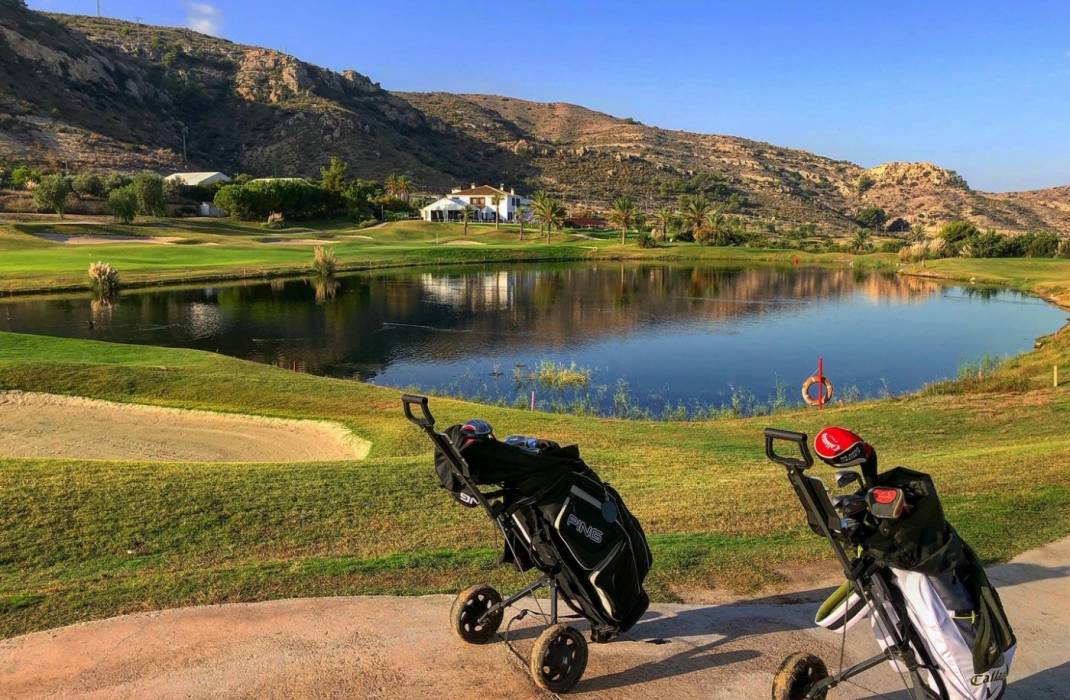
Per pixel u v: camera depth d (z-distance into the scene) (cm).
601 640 456
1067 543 693
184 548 715
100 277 5222
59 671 459
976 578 371
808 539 718
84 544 714
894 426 1761
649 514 815
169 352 2802
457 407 1925
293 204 12669
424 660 475
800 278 8294
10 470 939
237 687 439
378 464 1100
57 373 2111
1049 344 3603
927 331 4578
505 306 5425
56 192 10138
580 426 1725
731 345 4038
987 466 998
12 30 17925
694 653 497
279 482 941
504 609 512
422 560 657
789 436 354
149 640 498
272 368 2633
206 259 7569
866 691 457
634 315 5116
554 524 417
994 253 10994
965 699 362
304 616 538
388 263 8425
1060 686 464
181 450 1581
